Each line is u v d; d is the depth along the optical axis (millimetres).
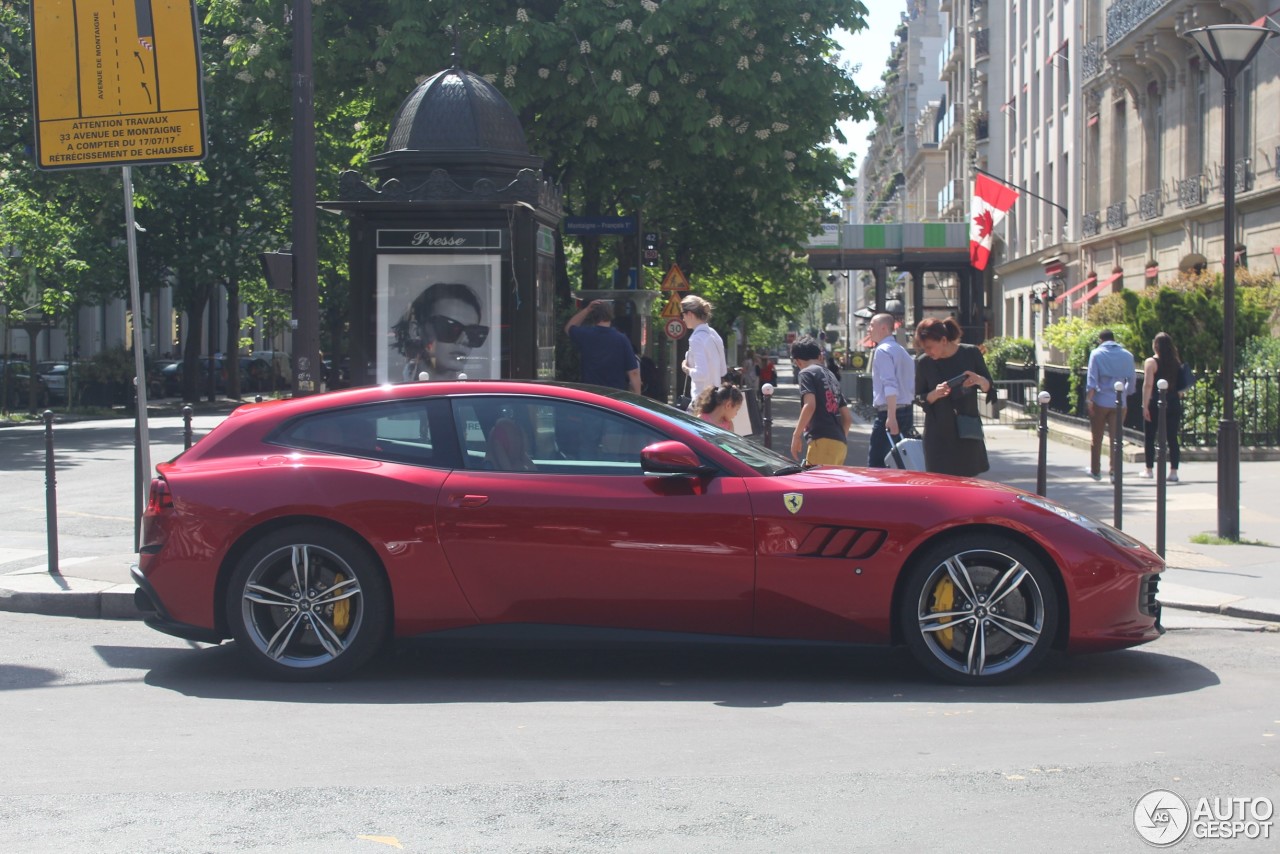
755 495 6621
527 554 6609
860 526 6551
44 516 13344
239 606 6754
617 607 6617
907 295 96250
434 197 11750
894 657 7418
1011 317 56156
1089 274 40000
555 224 12781
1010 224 55000
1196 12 27062
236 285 48406
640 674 7020
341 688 6680
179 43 10109
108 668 7180
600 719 6004
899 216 119438
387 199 11766
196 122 10109
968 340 60969
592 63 18656
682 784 4957
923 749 5441
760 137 19641
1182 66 30016
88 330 53688
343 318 49062
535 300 11984
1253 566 10133
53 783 5023
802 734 5703
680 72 19031
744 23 19297
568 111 18797
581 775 5082
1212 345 19719
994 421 30078
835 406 11438
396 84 18422
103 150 10203
